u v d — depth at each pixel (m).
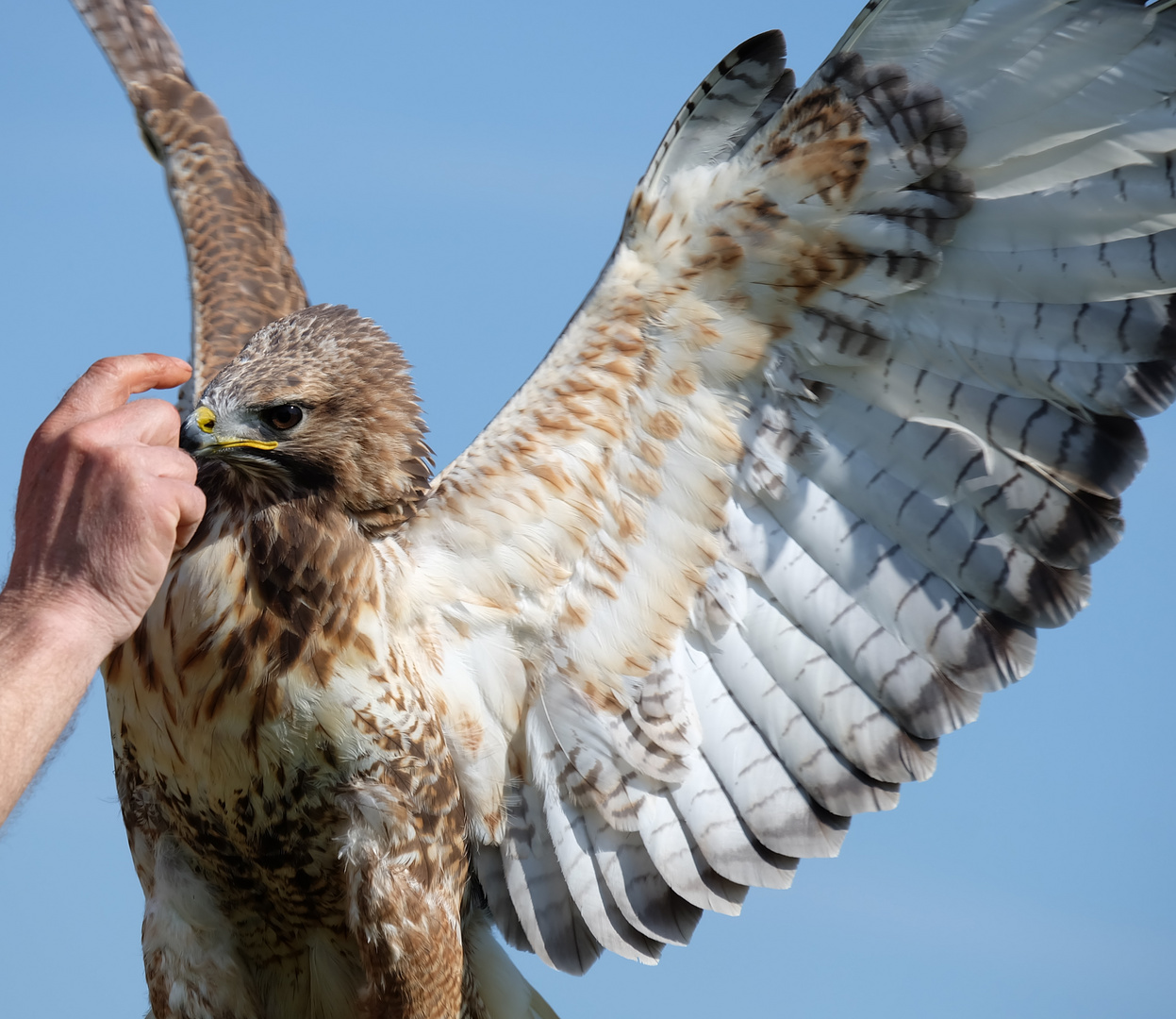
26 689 3.70
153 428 4.13
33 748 3.67
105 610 3.89
